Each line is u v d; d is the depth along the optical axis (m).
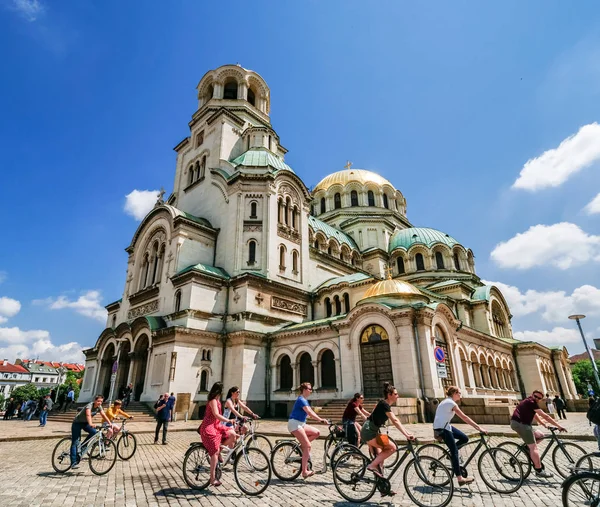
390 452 9.02
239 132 47.25
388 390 9.77
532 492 9.17
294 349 32.28
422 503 8.48
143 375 35.06
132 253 45.25
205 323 33.12
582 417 31.36
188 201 46.09
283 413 31.42
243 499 9.01
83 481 10.73
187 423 27.00
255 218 38.81
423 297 29.61
